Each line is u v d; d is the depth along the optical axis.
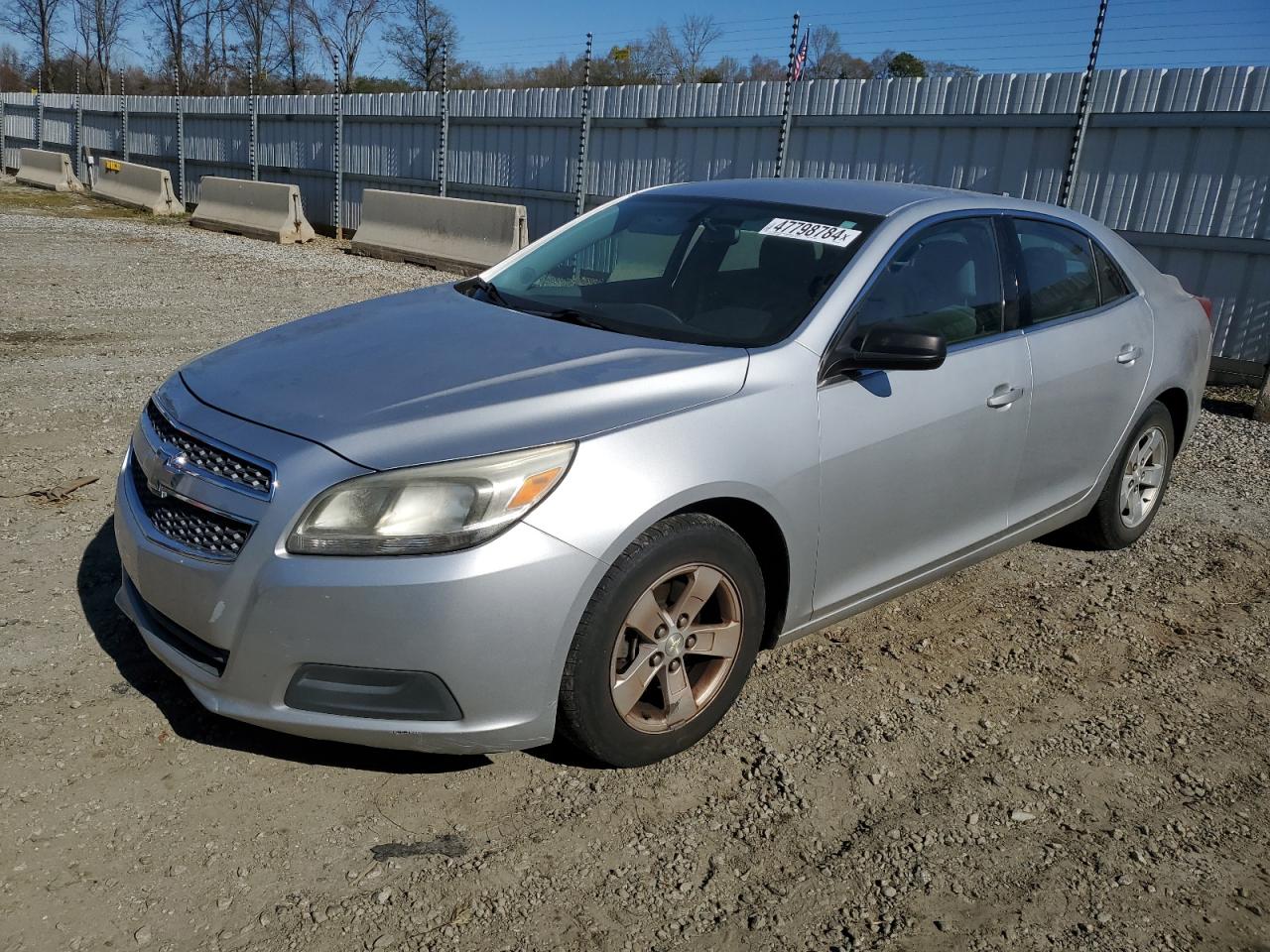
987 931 2.46
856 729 3.29
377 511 2.48
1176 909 2.58
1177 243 9.14
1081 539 4.92
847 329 3.29
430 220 14.66
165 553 2.71
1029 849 2.78
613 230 4.09
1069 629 4.12
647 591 2.77
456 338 3.24
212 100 22.81
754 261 3.58
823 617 3.39
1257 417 7.97
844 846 2.73
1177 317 4.85
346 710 2.56
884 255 3.50
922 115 10.71
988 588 4.46
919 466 3.46
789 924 2.45
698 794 2.91
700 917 2.45
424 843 2.63
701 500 2.81
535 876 2.54
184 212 21.25
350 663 2.51
